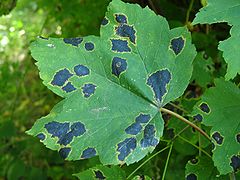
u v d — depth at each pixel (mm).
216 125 266
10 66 748
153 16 265
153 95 260
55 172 645
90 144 246
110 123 251
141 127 252
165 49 263
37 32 612
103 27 260
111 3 262
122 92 257
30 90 728
